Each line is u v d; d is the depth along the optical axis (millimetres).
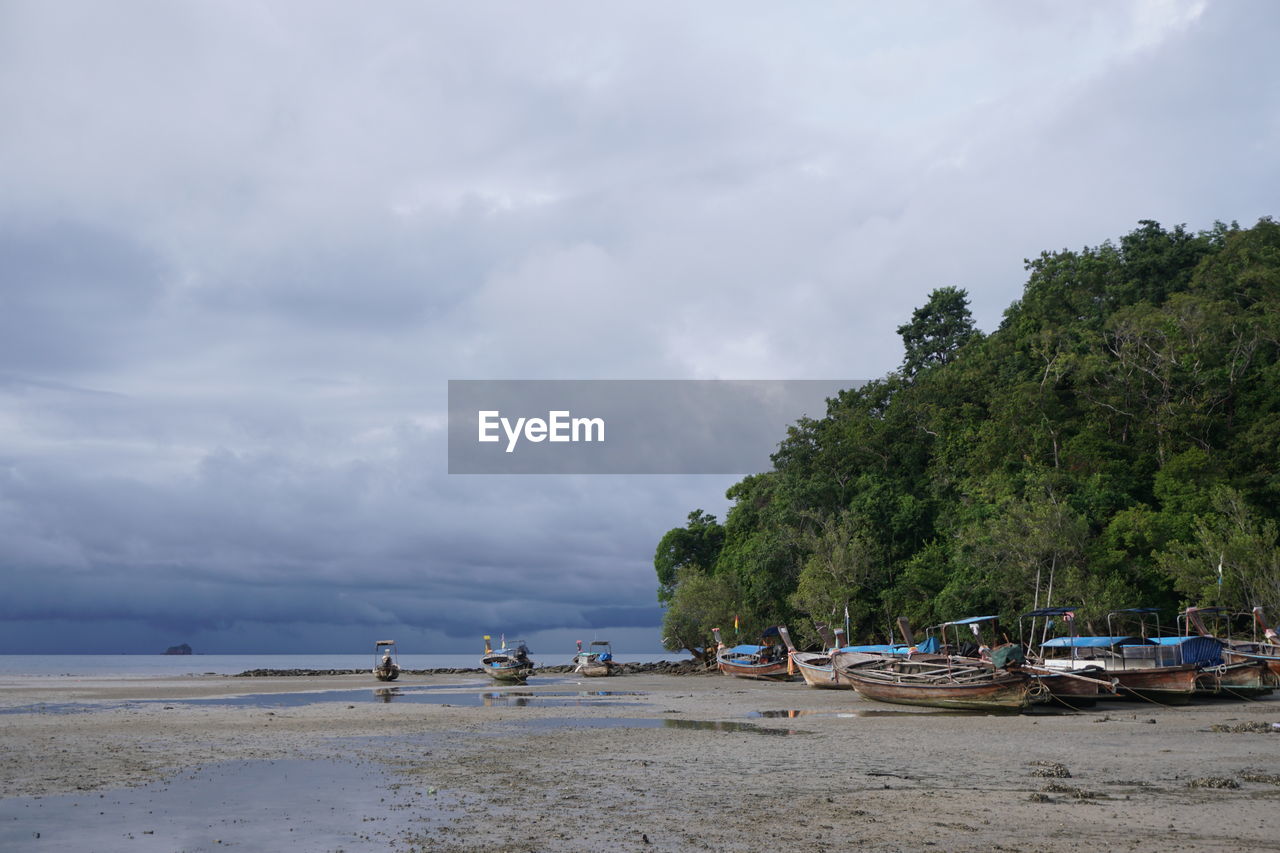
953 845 13609
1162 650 41031
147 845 13859
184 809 16609
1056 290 99250
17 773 20953
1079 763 21922
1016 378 82500
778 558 77375
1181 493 61031
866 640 72125
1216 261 97312
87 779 20047
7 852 13461
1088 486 62906
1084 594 53688
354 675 96188
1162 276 102562
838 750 24781
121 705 44844
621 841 13938
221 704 45469
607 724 32906
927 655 43562
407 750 25125
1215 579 51031
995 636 59875
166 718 35906
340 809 16547
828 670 54500
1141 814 15781
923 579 67562
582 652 91375
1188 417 69375
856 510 76375
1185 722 31844
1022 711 36719
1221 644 44625
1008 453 72125
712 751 24688
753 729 30812
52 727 32094
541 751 24828
